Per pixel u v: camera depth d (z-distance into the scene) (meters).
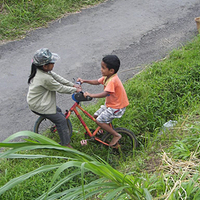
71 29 7.04
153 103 4.67
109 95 3.33
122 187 1.74
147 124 4.31
